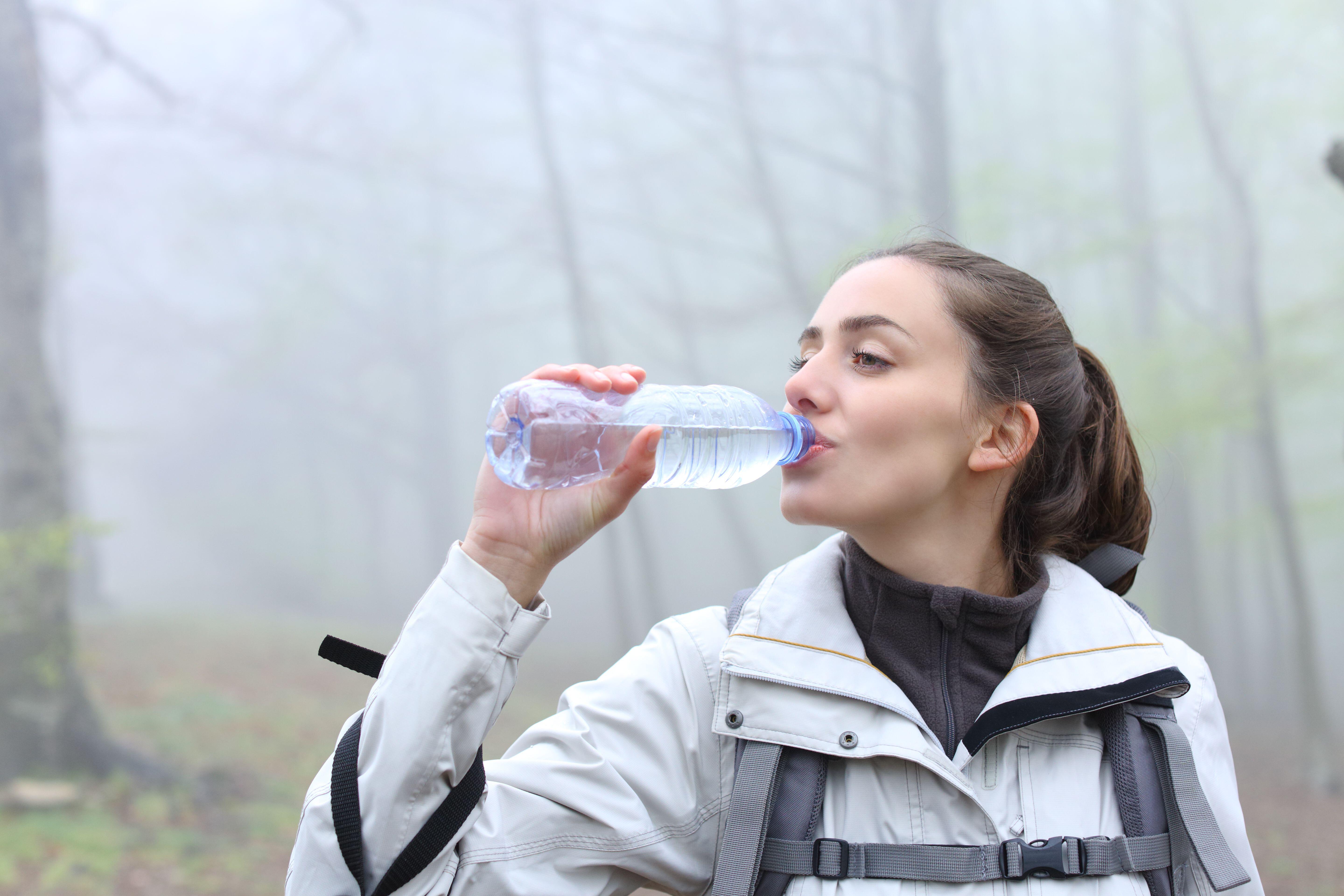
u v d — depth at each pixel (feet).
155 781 24.72
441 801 3.37
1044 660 3.76
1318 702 34.27
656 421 3.96
